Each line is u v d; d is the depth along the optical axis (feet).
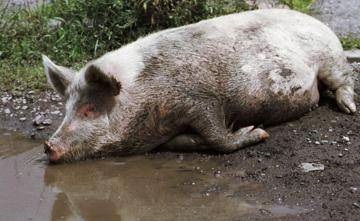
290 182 20.89
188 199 20.29
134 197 20.63
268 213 19.19
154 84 22.67
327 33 25.57
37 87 28.84
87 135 22.71
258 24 24.56
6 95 28.37
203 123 22.81
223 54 23.40
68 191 21.17
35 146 24.62
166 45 23.31
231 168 22.11
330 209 19.21
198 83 22.79
